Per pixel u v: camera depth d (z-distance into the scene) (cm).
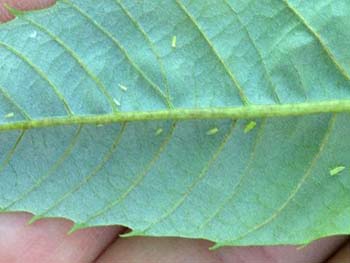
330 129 15
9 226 16
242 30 14
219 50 14
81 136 14
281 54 14
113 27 14
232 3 14
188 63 14
